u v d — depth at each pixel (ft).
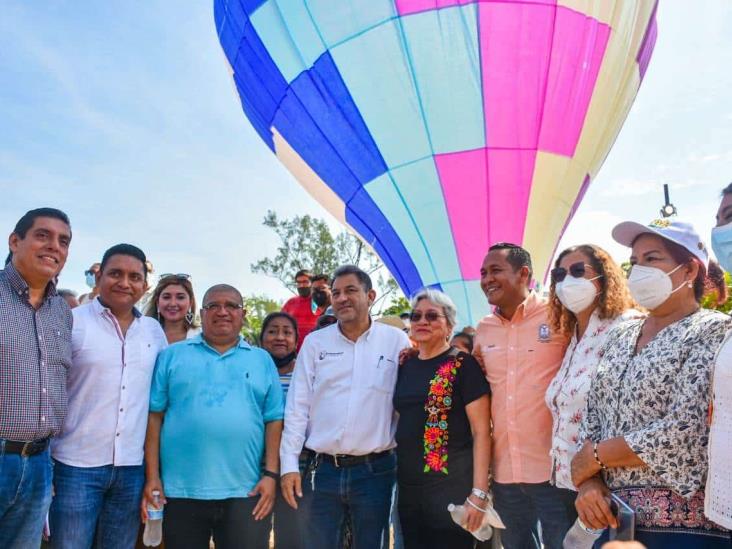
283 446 13.30
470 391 12.35
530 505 11.93
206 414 12.73
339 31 26.23
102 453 12.35
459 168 26.21
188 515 12.54
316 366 13.65
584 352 11.02
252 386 13.30
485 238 26.43
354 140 27.09
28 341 11.35
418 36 25.55
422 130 26.22
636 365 8.82
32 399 11.19
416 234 26.96
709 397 7.99
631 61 28.09
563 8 25.57
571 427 10.70
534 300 12.60
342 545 12.89
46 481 11.53
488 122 25.99
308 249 99.86
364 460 12.92
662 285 9.08
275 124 29.27
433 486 12.14
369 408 13.00
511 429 12.05
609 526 8.68
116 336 12.96
